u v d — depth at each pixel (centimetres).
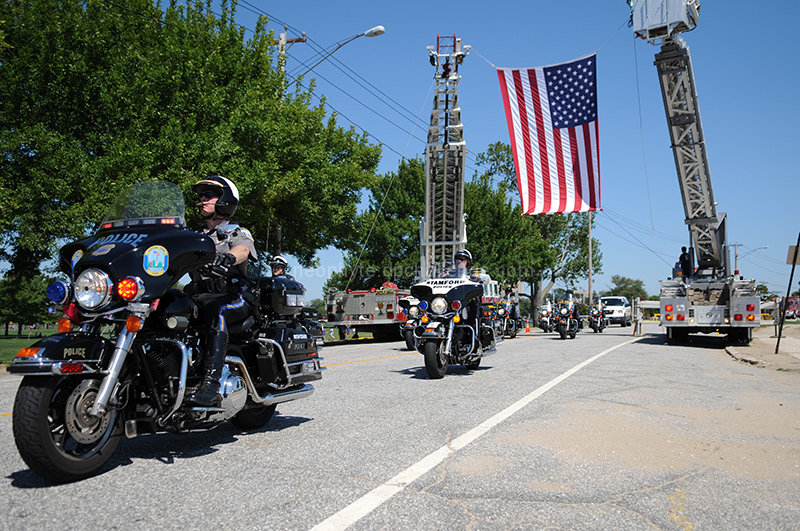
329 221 2130
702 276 1894
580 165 1998
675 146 1731
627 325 3941
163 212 430
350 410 623
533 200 2022
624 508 329
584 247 5897
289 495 347
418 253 3734
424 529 297
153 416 399
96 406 361
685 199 1803
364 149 2436
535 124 2009
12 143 1327
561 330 2033
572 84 1972
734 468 409
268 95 1850
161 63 1554
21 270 1641
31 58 1416
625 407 636
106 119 1523
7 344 4716
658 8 1534
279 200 1894
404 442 479
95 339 376
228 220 506
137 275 387
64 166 1359
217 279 471
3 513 315
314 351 568
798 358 1256
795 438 500
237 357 470
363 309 2134
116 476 384
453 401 677
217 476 385
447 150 1980
